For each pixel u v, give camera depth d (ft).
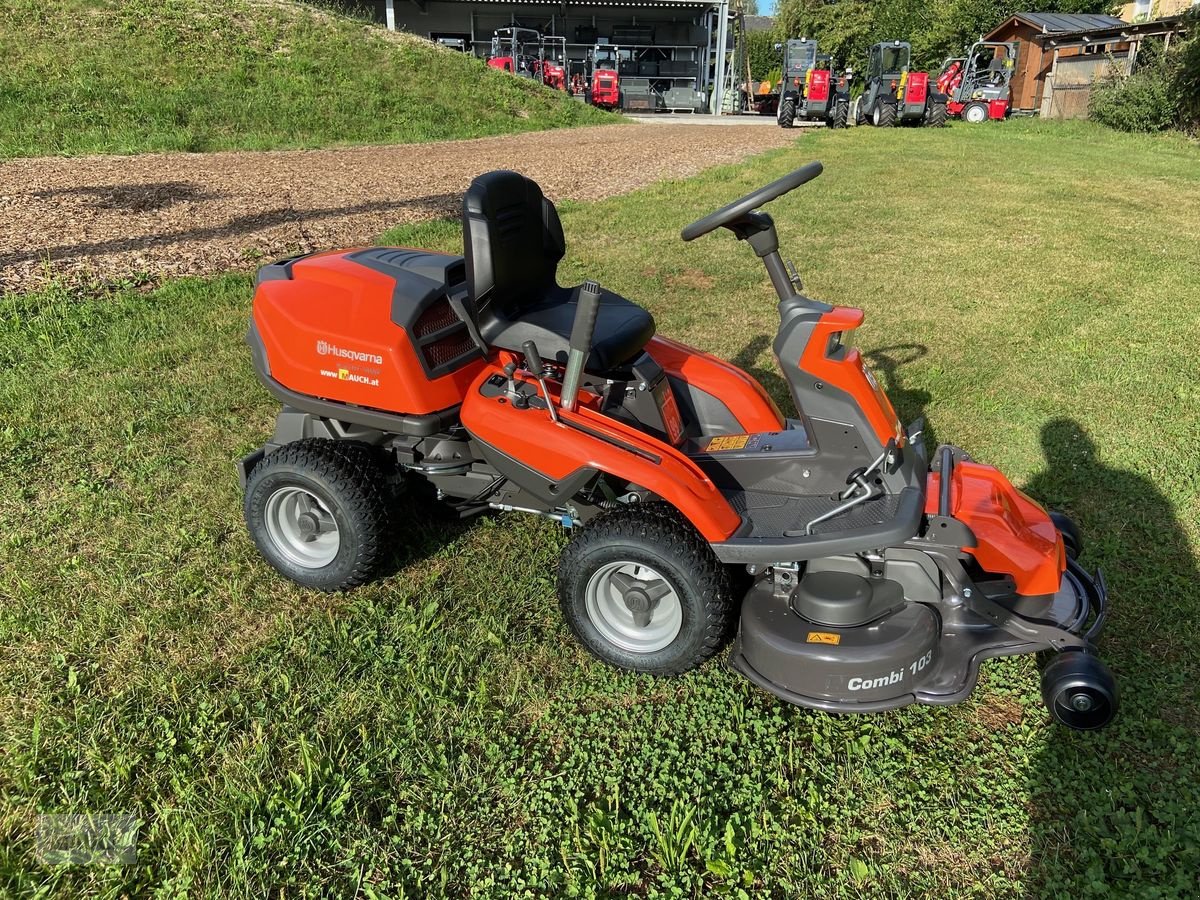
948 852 8.13
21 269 23.04
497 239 10.11
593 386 10.78
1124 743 9.24
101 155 42.06
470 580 11.89
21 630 10.69
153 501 13.61
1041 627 9.19
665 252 27.50
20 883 7.64
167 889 7.67
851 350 9.92
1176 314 22.50
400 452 11.74
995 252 28.58
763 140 61.00
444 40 111.65
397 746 9.16
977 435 15.94
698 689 9.96
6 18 54.13
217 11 63.62
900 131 69.31
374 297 10.82
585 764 9.08
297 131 52.65
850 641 9.00
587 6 114.52
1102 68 88.17
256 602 11.35
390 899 7.66
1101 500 13.82
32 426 15.51
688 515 9.21
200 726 9.35
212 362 18.43
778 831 8.24
